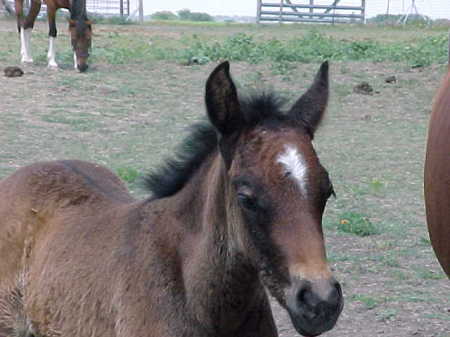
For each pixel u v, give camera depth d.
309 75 10.21
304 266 2.55
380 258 4.56
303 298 2.54
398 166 6.67
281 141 2.63
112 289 2.94
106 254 3.00
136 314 2.87
